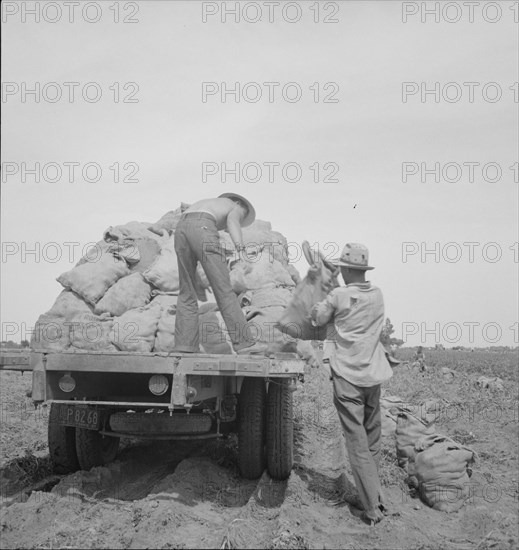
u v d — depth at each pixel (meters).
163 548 4.55
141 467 6.87
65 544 4.62
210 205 6.43
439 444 6.27
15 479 6.42
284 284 7.45
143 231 7.88
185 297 6.24
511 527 5.36
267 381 6.08
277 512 5.41
